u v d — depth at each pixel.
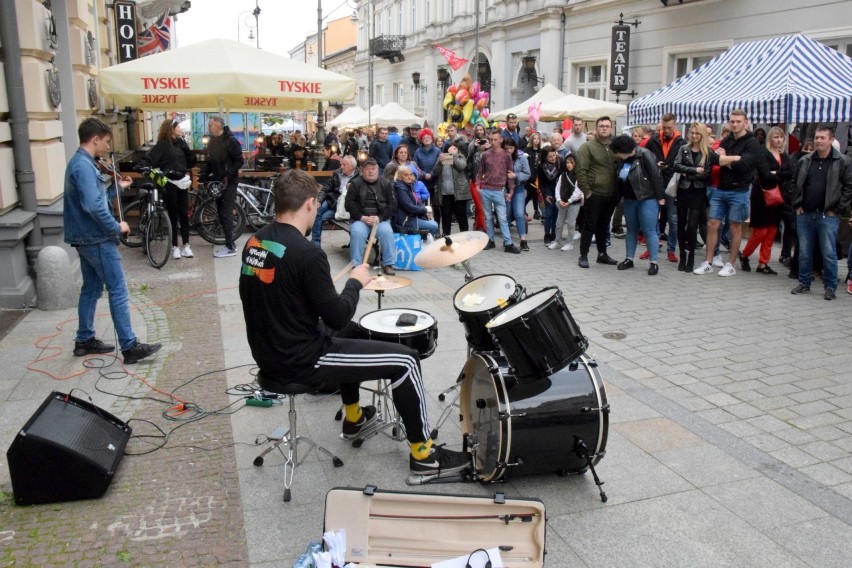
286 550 3.15
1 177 6.72
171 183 9.09
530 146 13.23
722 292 7.86
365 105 43.50
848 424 4.48
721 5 14.76
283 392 3.42
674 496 3.62
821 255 8.34
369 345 3.57
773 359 5.66
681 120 10.30
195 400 4.77
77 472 3.48
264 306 3.35
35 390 4.88
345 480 3.77
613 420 4.52
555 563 3.08
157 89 9.48
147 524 3.33
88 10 10.70
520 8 23.55
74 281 6.97
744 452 4.10
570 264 9.48
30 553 3.09
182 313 6.83
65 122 9.23
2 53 6.97
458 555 2.94
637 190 8.52
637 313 7.02
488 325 3.44
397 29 36.56
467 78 17.84
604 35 19.06
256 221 11.62
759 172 8.42
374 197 8.65
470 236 4.50
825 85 8.88
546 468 3.60
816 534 3.30
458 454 3.83
